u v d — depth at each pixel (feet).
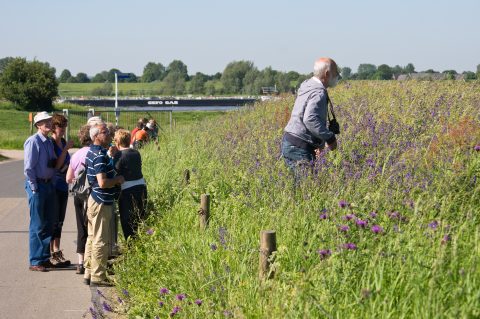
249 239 24.38
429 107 43.50
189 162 47.47
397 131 35.68
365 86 75.87
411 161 28.27
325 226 21.45
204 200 29.32
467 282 15.47
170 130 93.50
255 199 28.99
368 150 32.86
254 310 18.22
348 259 17.83
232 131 60.23
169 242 27.35
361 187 25.38
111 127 32.17
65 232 41.06
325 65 29.48
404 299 16.11
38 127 31.71
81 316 24.57
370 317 15.56
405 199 22.59
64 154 32.17
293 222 23.40
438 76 70.90
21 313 25.05
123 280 25.91
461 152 28.02
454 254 16.79
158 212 32.60
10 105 353.51
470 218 20.68
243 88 535.60
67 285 29.04
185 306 20.20
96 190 28.60
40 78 359.46
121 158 31.35
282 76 352.28
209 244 24.58
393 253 17.51
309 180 27.17
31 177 31.01
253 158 37.22
